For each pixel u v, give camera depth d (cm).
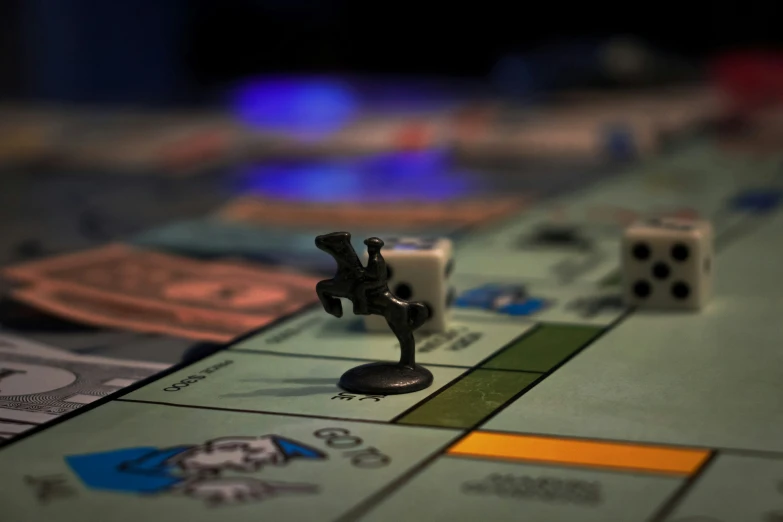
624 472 29
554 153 70
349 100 92
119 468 30
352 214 54
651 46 98
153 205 57
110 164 69
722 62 94
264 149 74
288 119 83
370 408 33
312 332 38
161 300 42
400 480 29
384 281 34
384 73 112
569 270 45
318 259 47
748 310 40
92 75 107
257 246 49
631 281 40
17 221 53
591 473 29
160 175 66
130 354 37
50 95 104
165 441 31
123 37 107
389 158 71
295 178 65
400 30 110
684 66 93
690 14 105
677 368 35
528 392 34
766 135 75
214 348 37
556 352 36
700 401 33
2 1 102
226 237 50
